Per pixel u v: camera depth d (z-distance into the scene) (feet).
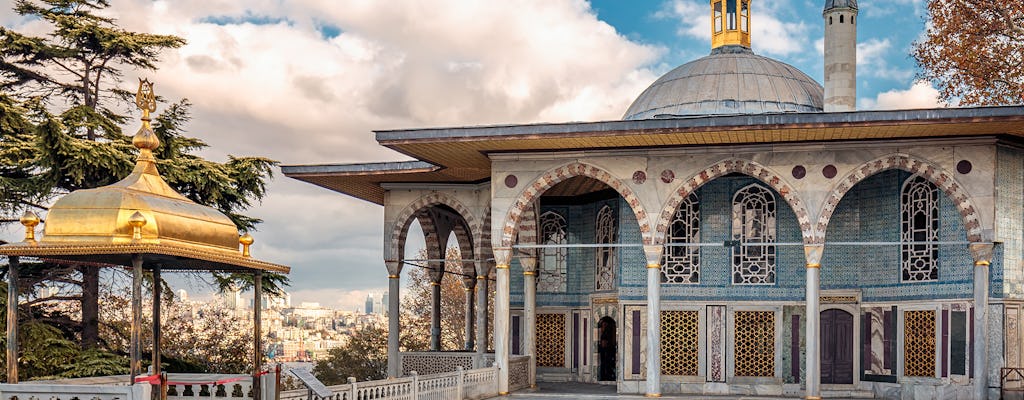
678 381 73.97
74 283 84.38
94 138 83.51
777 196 73.82
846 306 71.97
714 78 85.66
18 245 36.19
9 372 36.65
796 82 86.43
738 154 67.67
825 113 60.29
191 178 82.64
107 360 75.46
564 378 87.56
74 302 88.28
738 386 73.00
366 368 142.51
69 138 75.97
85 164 76.74
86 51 85.51
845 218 72.79
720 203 75.05
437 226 94.84
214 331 122.21
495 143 67.15
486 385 68.85
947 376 65.82
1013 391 62.28
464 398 64.85
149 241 36.35
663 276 75.41
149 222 36.76
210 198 84.79
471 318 100.32
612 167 69.67
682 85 86.28
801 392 71.87
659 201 68.80
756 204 74.33
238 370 111.24
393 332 85.71
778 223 73.72
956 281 65.98
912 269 69.10
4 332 73.31
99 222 36.50
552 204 89.51
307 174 80.64
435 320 95.35
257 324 42.04
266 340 127.85
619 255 75.36
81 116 81.15
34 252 35.96
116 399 34.91
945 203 67.31
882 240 70.90
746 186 74.59
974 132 62.13
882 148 65.31
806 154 66.64
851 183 65.72
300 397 44.78
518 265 89.92
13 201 78.79
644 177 69.15
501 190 71.05
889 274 70.44
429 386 59.36
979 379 62.44
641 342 74.02
